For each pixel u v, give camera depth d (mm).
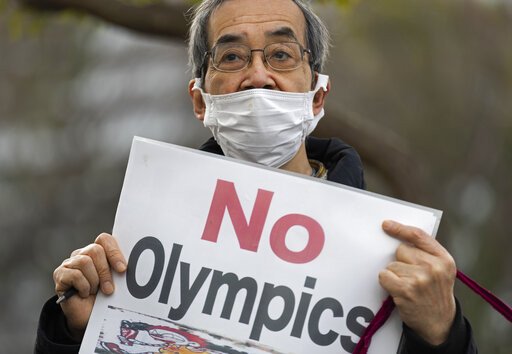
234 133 6477
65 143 39344
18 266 39750
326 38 7020
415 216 5816
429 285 5488
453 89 26797
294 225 5895
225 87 6445
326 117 15422
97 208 38906
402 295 5496
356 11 24328
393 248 5777
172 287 5863
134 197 6039
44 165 39344
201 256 5898
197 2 14266
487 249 30172
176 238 5945
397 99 27109
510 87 26922
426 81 26703
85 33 38312
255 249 5879
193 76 7148
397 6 24469
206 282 5855
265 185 5973
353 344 5699
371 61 25969
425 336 5582
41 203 39156
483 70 26516
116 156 38781
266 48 6426
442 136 27828
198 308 5812
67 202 39062
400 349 5828
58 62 39094
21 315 39750
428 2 24938
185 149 6059
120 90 39938
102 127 39500
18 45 38188
